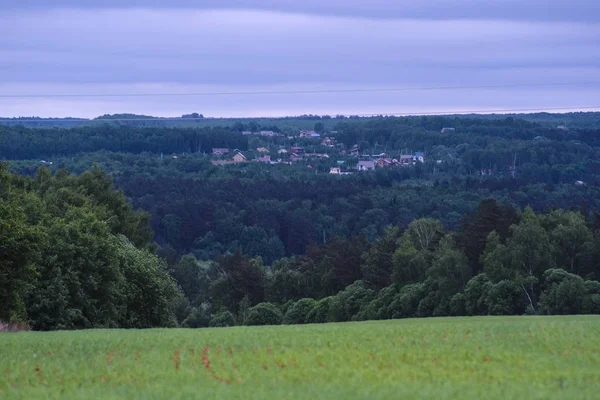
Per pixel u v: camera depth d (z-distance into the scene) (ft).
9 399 172.14
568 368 195.00
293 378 186.91
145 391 173.58
